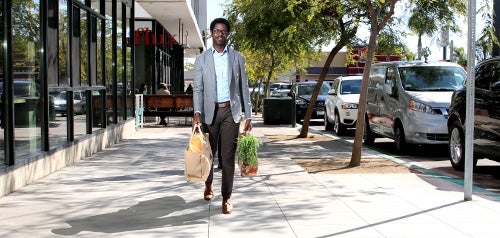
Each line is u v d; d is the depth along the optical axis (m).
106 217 6.79
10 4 8.12
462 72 13.95
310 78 38.72
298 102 24.77
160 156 12.37
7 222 6.54
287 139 16.30
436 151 13.91
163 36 28.02
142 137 17.00
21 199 7.75
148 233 6.08
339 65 37.25
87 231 6.16
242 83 7.01
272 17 14.73
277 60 32.28
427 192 8.27
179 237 5.91
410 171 10.24
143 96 21.64
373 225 6.38
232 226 6.35
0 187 7.79
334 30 15.62
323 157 12.18
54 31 10.24
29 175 8.86
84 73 12.35
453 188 8.62
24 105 8.96
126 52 17.67
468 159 7.60
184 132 18.94
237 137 6.91
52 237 5.93
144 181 9.16
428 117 12.52
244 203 7.50
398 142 13.43
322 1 11.58
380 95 14.71
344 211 7.05
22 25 8.85
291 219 6.66
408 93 13.14
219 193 8.20
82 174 9.83
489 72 10.04
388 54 17.05
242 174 7.30
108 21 15.13
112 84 15.62
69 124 11.16
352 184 8.90
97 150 13.13
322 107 24.55
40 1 9.60
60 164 10.37
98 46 13.80
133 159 11.84
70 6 11.06
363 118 10.70
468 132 7.58
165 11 23.00
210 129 6.90
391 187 8.66
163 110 21.89
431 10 14.16
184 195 8.05
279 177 9.52
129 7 18.42
